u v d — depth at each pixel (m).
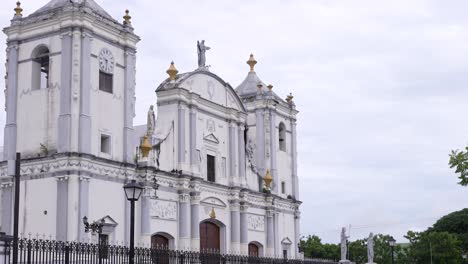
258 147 66.12
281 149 69.12
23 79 47.31
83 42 45.59
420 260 113.06
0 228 45.94
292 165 70.12
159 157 52.22
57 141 44.88
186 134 55.25
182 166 54.06
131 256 29.62
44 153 45.34
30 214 44.94
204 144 57.50
